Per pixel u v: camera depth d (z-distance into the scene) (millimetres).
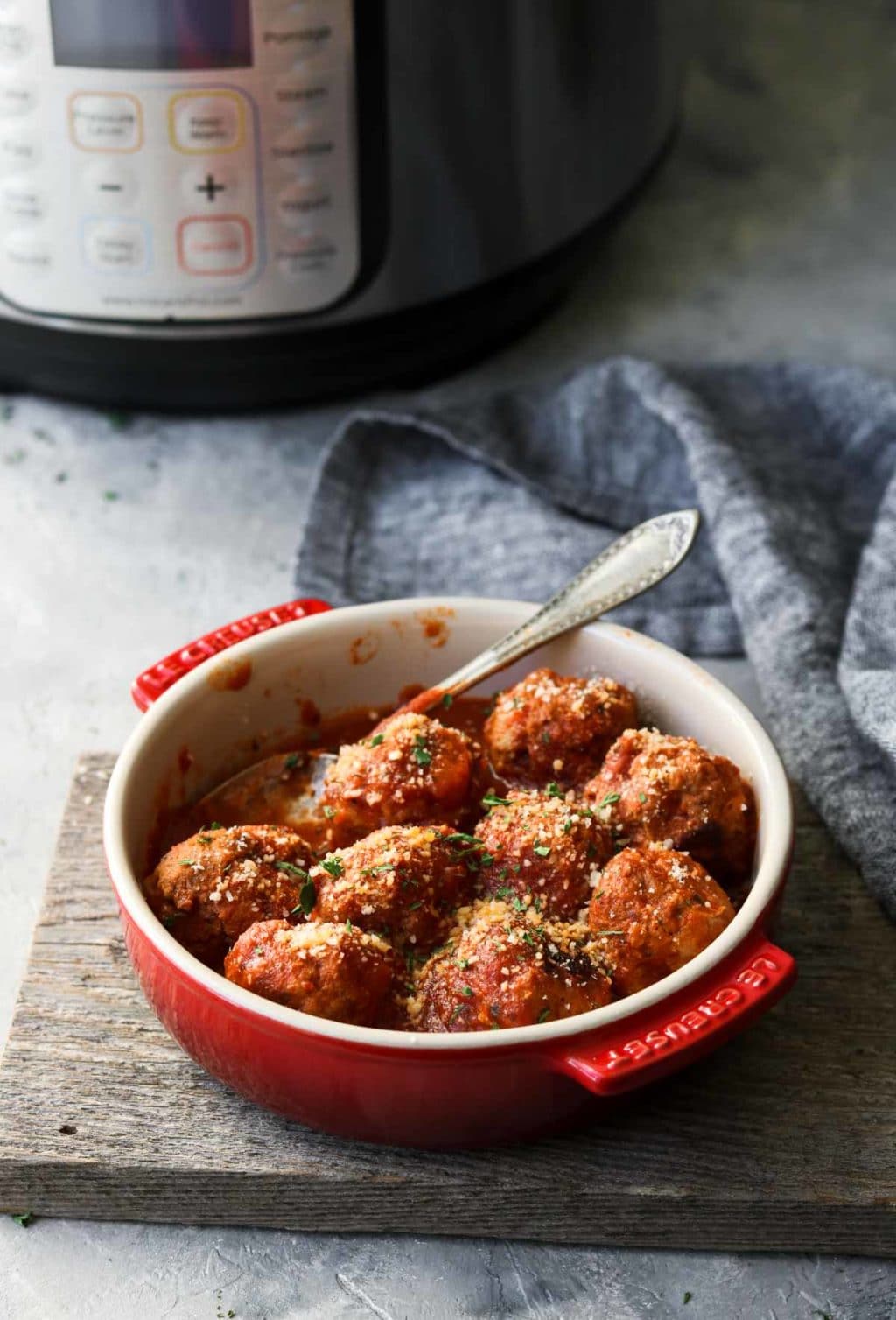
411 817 668
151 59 794
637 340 981
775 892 626
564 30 851
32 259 837
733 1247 640
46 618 834
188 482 903
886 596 779
